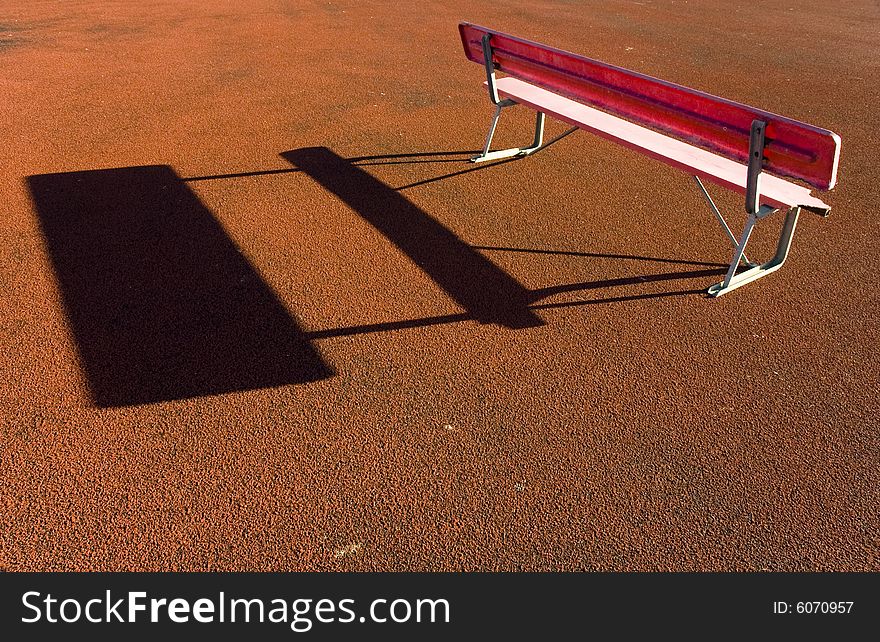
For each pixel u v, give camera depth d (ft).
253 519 8.86
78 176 17.90
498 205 16.76
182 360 11.42
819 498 9.16
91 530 8.70
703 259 14.51
